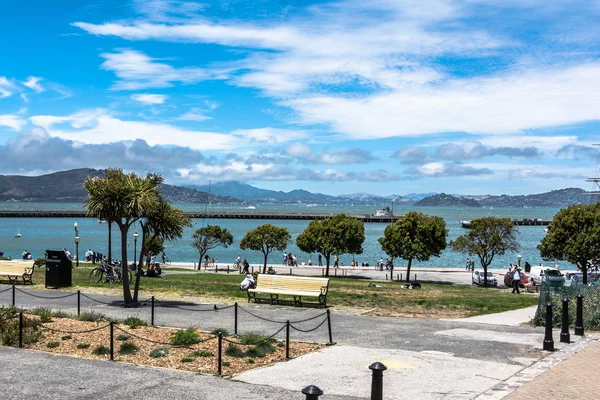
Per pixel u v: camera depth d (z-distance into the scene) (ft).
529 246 399.85
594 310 57.06
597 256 148.87
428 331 54.54
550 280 61.26
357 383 34.88
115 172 72.95
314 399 21.76
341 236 193.67
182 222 73.82
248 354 41.81
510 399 31.60
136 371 36.78
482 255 176.35
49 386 33.22
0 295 77.82
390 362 40.55
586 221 151.84
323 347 45.80
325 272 209.77
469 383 35.04
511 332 54.19
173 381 34.55
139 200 67.97
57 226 603.67
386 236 183.01
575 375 37.04
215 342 45.52
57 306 68.13
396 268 237.25
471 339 50.19
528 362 40.96
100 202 68.18
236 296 81.41
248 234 199.00
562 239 154.51
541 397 32.01
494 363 40.52
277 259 293.43
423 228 177.88
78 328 50.44
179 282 107.04
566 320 49.08
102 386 33.32
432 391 33.30
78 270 138.72
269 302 75.51
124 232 71.10
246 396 31.71
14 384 33.55
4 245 351.46
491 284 169.27
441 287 142.72
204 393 32.14
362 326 57.31
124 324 53.52
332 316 64.44
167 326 54.60
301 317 62.85
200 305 71.46
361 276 197.16
